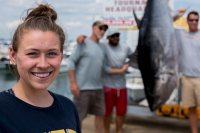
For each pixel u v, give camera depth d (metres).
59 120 1.65
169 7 5.64
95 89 4.96
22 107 1.57
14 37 1.59
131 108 6.15
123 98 5.45
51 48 1.56
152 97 5.90
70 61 4.88
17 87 1.61
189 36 5.51
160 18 5.70
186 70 5.48
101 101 5.05
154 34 5.73
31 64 1.54
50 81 1.60
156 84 5.82
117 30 5.72
